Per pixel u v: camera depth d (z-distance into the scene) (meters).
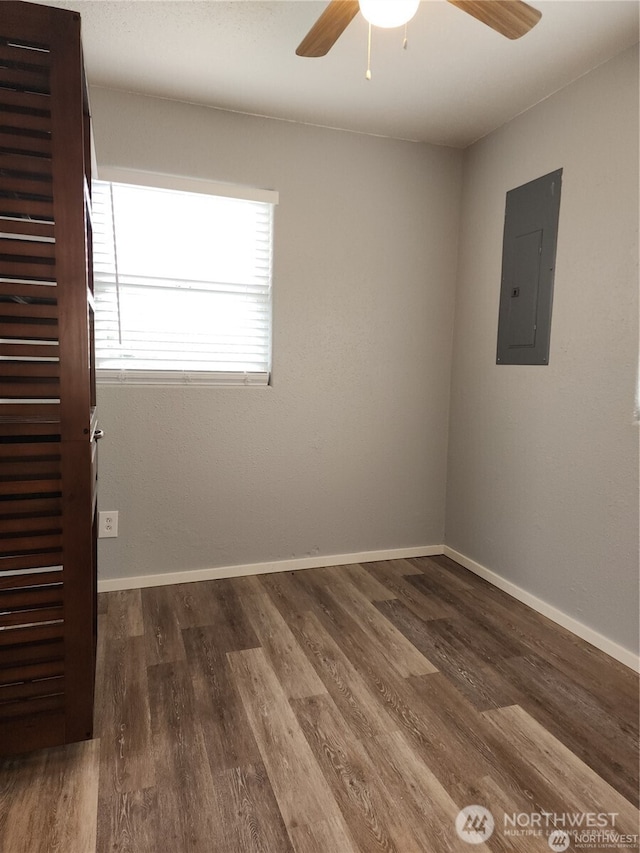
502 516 2.66
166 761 1.46
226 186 2.50
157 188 2.41
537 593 2.44
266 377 2.76
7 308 1.26
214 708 1.69
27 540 1.34
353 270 2.81
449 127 2.67
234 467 2.71
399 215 2.86
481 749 1.54
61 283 1.28
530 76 2.17
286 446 2.79
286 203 2.64
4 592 1.34
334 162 2.70
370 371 2.91
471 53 2.00
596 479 2.12
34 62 1.21
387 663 1.97
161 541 2.62
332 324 2.80
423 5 1.72
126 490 2.54
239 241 2.63
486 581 2.77
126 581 2.58
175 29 1.88
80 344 1.31
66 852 1.18
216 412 2.64
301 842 1.22
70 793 1.34
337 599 2.52
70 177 1.26
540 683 1.87
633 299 1.95
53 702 1.42
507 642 2.15
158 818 1.28
